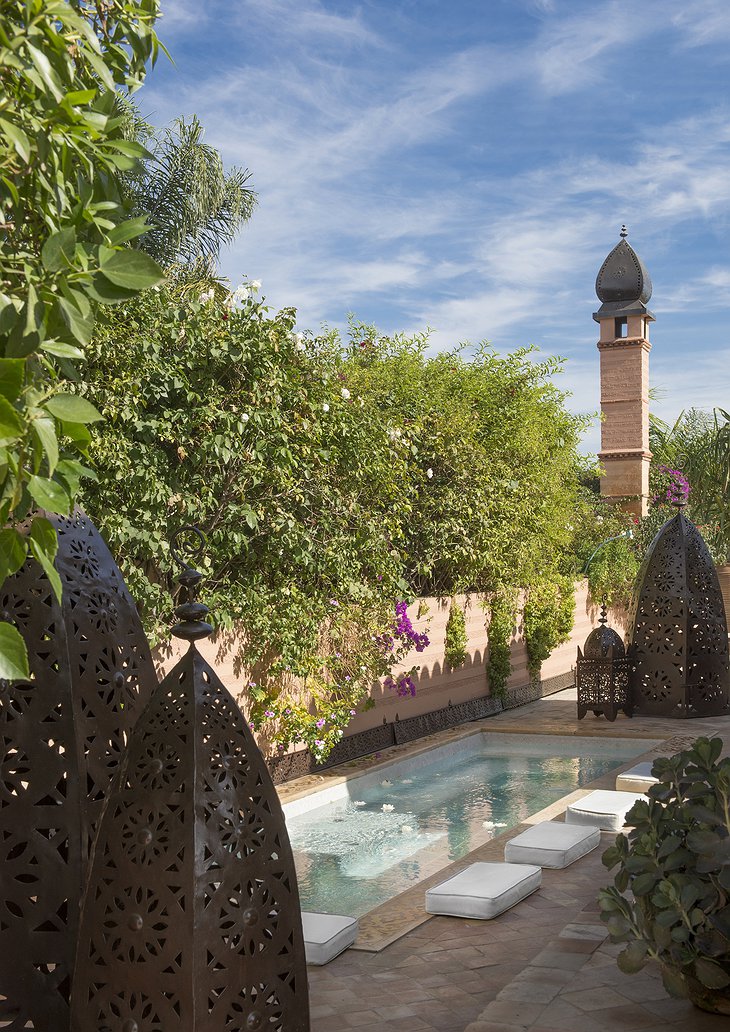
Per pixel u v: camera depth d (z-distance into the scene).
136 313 7.99
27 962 3.54
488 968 4.81
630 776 8.27
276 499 8.87
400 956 5.01
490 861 6.70
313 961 4.92
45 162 2.17
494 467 13.26
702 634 12.23
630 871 3.88
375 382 12.47
